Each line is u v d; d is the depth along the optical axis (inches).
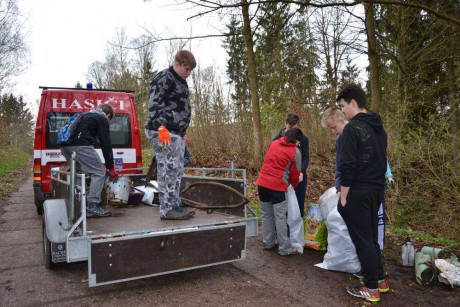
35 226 256.8
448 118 250.5
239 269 162.9
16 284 145.1
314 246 189.3
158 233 130.1
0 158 1000.2
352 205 127.1
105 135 171.9
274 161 177.0
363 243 127.8
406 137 252.8
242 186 160.6
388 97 333.4
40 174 249.0
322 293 136.6
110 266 121.6
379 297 129.3
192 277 152.9
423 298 132.2
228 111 511.2
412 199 242.2
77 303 127.3
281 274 156.4
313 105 432.1
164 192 153.9
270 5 287.7
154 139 148.9
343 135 126.7
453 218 227.3
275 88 489.4
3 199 403.9
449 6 341.1
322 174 385.7
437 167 232.1
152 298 131.6
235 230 148.8
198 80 523.2
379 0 239.1
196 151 504.1
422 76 402.9
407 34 391.9
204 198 186.9
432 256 154.4
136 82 1068.5
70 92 259.9
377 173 127.4
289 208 184.7
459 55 356.5
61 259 147.8
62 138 170.2
